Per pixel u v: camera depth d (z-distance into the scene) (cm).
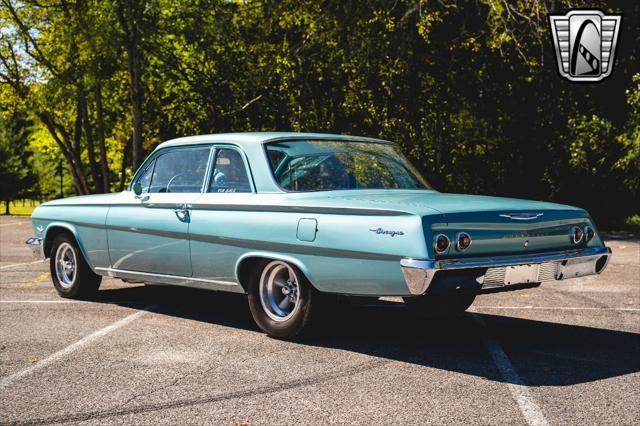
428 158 2528
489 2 2011
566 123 2533
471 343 585
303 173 601
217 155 653
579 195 2620
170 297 823
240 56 2495
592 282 985
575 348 567
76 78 2528
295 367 508
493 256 520
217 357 539
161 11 2498
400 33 2231
